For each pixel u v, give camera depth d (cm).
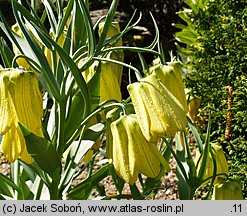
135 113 206
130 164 202
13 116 196
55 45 197
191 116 271
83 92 207
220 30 434
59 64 230
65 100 216
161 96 198
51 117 240
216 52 443
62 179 230
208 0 474
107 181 468
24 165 244
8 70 198
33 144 200
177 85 212
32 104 197
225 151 413
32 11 214
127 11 844
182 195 238
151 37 789
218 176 239
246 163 383
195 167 230
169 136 194
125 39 748
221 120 411
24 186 240
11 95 195
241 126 396
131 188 242
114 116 215
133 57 731
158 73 211
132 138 202
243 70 423
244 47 414
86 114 214
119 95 231
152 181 250
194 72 434
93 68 232
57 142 221
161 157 205
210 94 423
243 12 420
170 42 770
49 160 208
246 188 375
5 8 665
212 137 427
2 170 494
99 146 246
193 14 467
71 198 241
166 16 845
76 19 230
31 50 210
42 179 225
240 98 397
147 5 838
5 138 200
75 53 220
